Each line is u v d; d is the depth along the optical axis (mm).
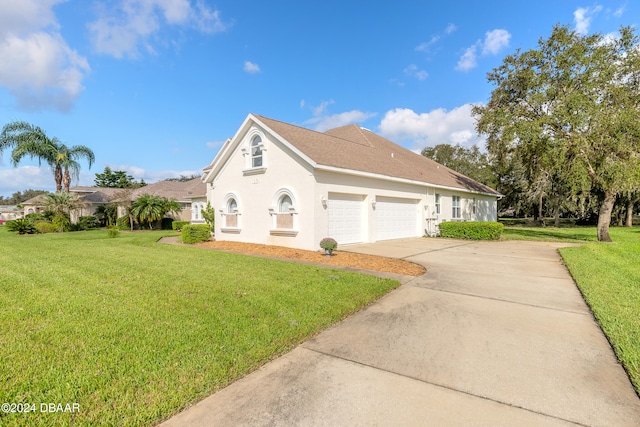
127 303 5234
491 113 16453
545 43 15172
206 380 3018
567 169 14812
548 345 3824
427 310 5105
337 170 12203
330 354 3623
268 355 3535
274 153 13266
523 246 13508
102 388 2859
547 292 6102
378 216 14922
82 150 27609
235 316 4648
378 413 2584
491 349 3732
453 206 21438
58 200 24109
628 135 13148
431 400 2764
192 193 25812
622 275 7203
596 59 13844
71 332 4059
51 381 2953
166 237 18812
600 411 2613
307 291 5969
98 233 21672
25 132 25266
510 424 2459
